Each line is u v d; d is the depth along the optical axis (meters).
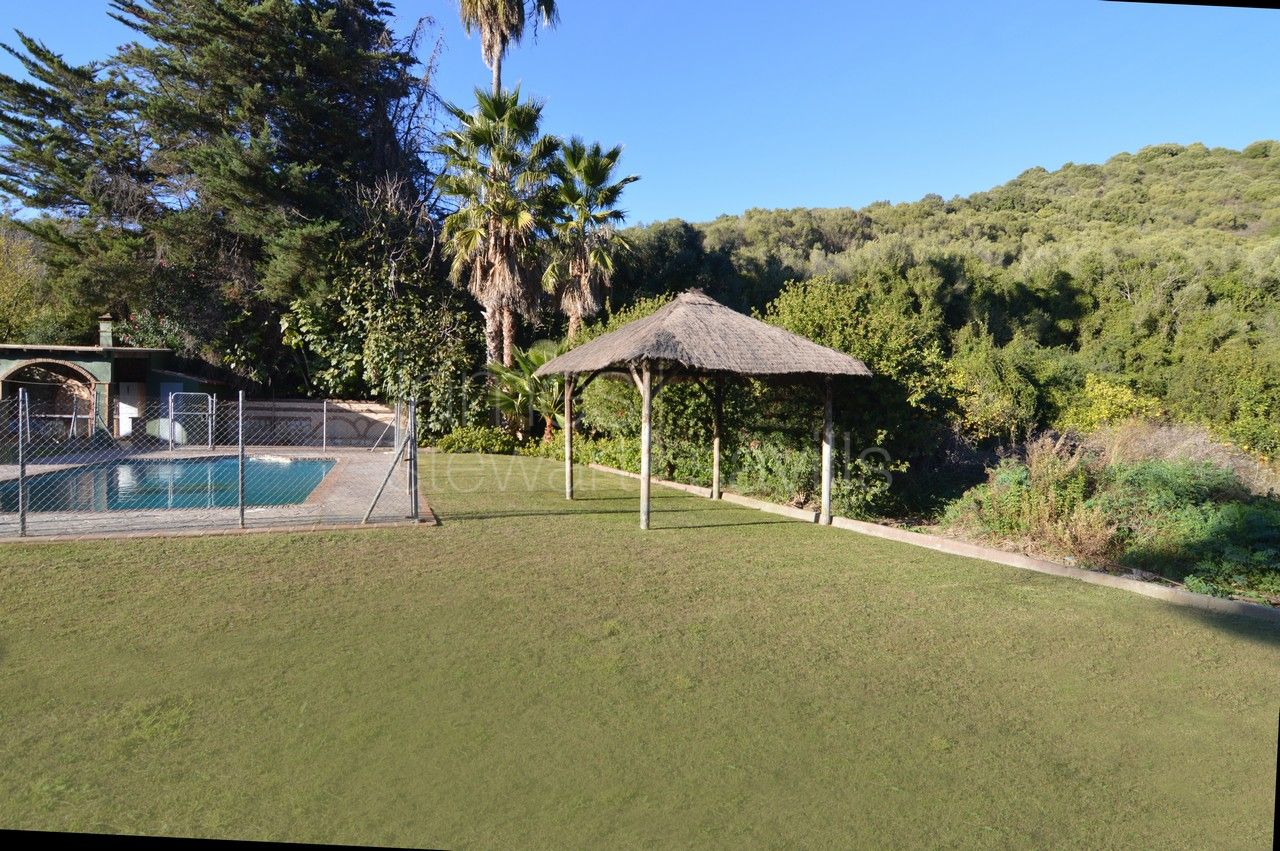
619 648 4.79
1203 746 3.64
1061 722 3.88
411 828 2.81
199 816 2.85
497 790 3.08
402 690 4.05
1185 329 30.66
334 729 3.58
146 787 3.04
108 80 24.28
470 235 19.56
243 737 3.48
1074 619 5.70
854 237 48.16
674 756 3.39
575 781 3.16
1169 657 4.91
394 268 22.27
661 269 34.81
